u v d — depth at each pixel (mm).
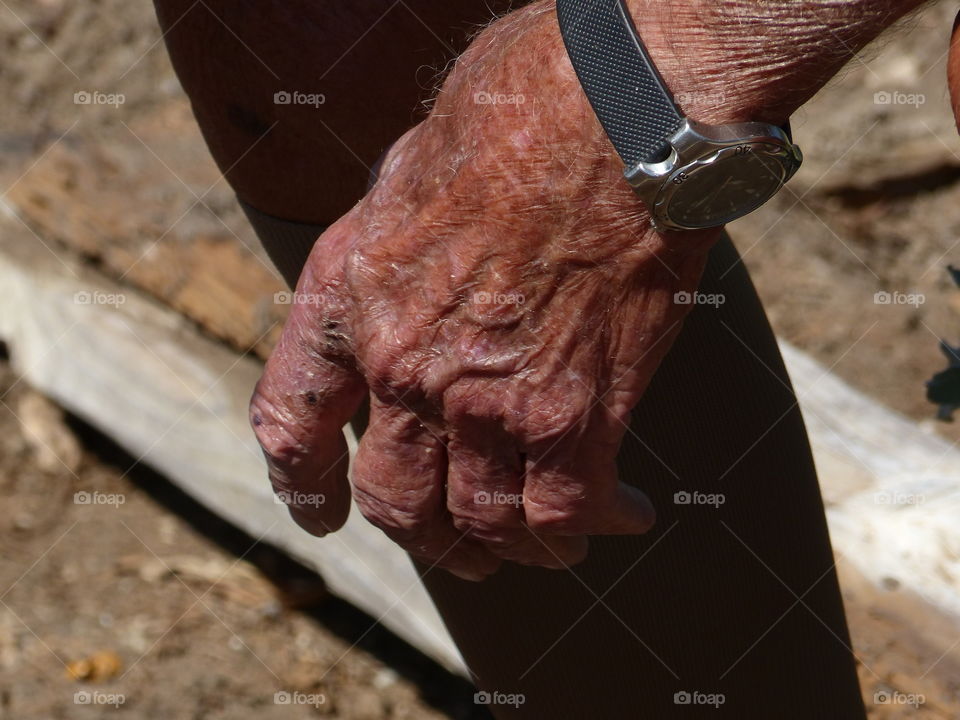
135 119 2176
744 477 933
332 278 854
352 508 1385
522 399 841
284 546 1486
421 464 864
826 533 973
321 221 927
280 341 876
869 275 1985
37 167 1863
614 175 817
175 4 905
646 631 941
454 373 843
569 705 962
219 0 893
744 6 795
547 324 835
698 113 808
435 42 885
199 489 1576
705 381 920
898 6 785
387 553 1365
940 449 1359
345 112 896
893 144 2086
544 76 820
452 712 1365
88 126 2143
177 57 917
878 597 1205
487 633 957
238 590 1563
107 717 1325
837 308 1915
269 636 1486
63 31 2525
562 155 819
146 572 1588
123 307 1688
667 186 810
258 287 1582
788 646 953
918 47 2234
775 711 959
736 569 938
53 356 1732
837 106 2180
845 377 1775
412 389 849
